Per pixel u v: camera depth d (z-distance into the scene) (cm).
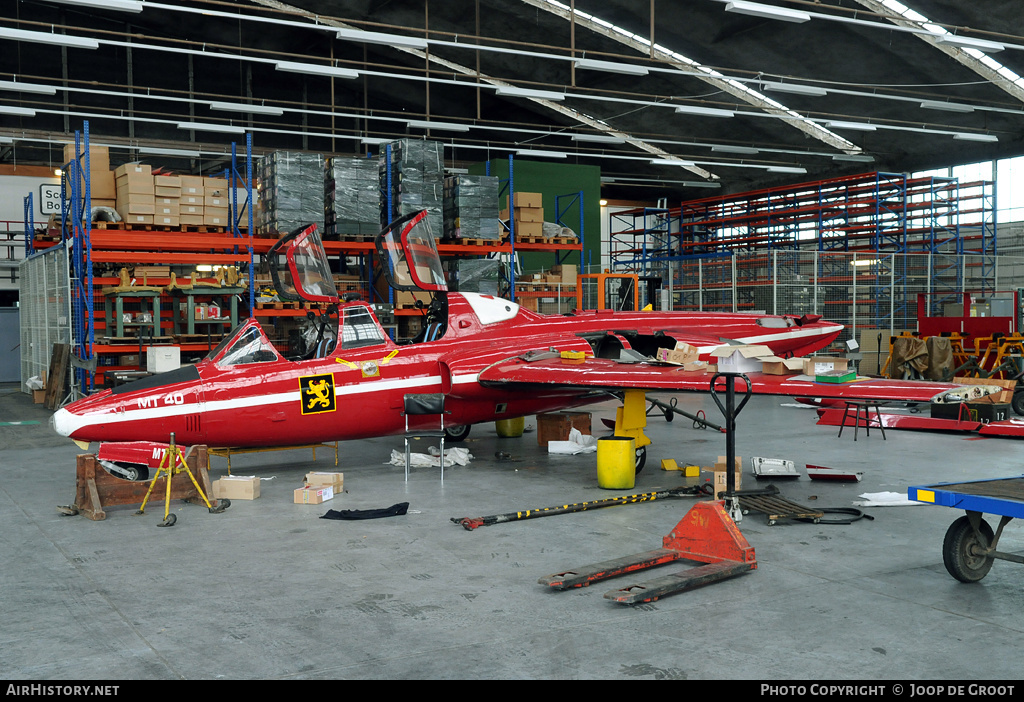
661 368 786
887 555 539
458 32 2322
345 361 838
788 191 2722
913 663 364
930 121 2603
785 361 642
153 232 1359
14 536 605
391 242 858
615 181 3303
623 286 1927
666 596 457
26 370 1866
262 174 1520
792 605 442
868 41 2105
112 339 1383
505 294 1828
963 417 1132
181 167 2734
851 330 2038
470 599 456
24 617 432
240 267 1719
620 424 852
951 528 474
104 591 476
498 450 1003
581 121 2888
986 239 2856
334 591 473
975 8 1833
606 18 2152
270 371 808
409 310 1631
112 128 2600
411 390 862
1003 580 486
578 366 822
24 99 2459
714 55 2297
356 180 1543
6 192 2361
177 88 2684
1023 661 366
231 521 648
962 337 1549
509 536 596
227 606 448
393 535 600
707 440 1066
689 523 530
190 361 1474
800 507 645
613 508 686
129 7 1282
